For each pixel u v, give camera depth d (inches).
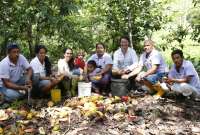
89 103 121.5
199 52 246.4
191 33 191.8
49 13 173.3
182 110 123.1
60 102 129.6
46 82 133.3
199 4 206.8
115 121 113.0
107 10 202.8
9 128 108.2
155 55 140.9
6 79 127.8
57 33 195.2
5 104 126.5
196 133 106.9
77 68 148.2
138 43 208.8
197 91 133.0
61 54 206.5
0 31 179.2
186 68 133.1
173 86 133.9
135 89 148.2
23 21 180.1
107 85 143.7
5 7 179.0
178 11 207.3
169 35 202.5
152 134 105.3
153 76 139.6
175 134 106.0
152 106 124.0
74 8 174.2
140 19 201.6
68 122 112.1
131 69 146.2
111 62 144.6
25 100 129.0
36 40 198.5
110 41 210.8
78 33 191.0
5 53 189.3
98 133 104.7
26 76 132.4
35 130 106.9
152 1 203.3
